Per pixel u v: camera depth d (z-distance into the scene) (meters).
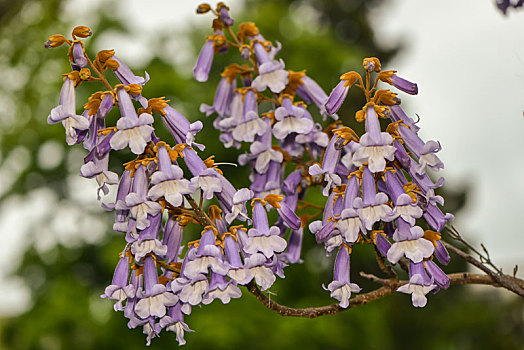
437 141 2.57
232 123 3.48
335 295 2.75
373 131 2.50
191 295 2.46
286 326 14.34
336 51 19.20
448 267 23.64
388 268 2.91
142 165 2.47
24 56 13.59
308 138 3.38
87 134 2.59
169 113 2.57
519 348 21.69
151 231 2.47
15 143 18.08
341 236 2.78
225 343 13.28
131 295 2.51
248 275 2.48
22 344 16.80
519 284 3.11
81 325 15.45
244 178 16.09
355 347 16.11
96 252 18.98
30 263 18.78
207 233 2.50
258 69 3.53
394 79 2.67
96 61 2.54
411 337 24.92
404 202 2.47
